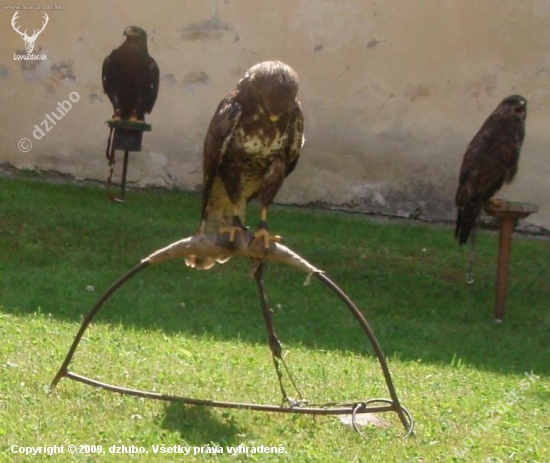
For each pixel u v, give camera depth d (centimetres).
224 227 702
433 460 607
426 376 817
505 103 1097
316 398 720
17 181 1478
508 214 1046
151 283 1075
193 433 625
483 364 893
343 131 1471
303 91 1473
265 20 1473
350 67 1459
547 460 624
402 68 1446
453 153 1447
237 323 954
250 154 684
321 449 610
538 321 1080
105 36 1510
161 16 1495
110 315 937
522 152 1432
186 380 736
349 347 905
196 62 1496
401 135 1457
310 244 1256
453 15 1425
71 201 1354
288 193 1492
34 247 1148
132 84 1340
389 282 1157
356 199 1480
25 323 862
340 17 1452
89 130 1527
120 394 678
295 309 1032
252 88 667
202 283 1084
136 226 1241
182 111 1505
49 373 717
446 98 1441
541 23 1409
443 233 1387
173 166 1516
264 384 743
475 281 1185
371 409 658
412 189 1463
